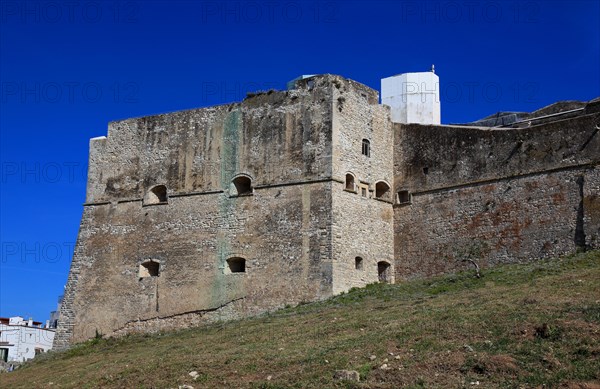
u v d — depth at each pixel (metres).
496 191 35.62
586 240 32.47
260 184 37.56
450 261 36.44
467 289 30.52
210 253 37.88
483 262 35.31
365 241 36.91
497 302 25.73
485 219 35.69
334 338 25.25
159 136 40.91
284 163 37.25
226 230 37.81
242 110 38.97
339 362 22.00
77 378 27.12
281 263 36.03
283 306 35.38
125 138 41.88
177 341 32.06
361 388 19.89
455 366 20.39
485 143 36.44
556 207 33.69
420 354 21.55
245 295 36.41
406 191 38.62
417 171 38.44
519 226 34.59
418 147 38.66
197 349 28.03
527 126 37.41
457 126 37.94
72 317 40.31
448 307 26.66
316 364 22.22
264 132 38.12
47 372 31.23
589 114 33.72
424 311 26.67
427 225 37.56
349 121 37.44
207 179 39.03
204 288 37.50
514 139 35.53
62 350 38.38
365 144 38.22
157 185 40.28
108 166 41.94
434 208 37.50
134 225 40.25
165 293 38.38
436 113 45.62
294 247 35.94
